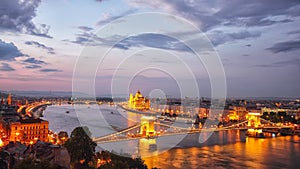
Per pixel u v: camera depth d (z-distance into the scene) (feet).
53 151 268.21
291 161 446.60
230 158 457.68
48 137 463.42
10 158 275.39
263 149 559.38
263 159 458.91
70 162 279.90
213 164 408.26
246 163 425.28
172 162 400.47
